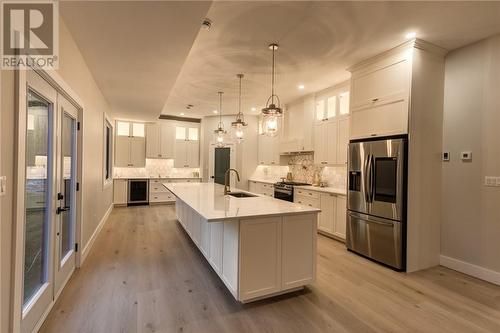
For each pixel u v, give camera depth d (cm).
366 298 256
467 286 283
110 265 325
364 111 368
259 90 512
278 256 251
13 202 152
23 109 159
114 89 426
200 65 383
